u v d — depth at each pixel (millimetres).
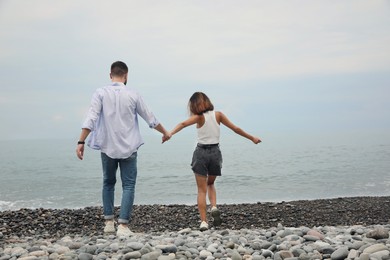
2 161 44281
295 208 10219
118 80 6094
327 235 5121
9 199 17844
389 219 8984
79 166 36656
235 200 15773
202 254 4098
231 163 34625
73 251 4320
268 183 21297
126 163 5941
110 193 6125
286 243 4395
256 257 3975
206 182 6637
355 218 9102
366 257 3666
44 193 19703
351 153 42438
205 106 6465
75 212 9070
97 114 5836
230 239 4809
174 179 24625
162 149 69750
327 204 11070
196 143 6605
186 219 8797
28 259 4047
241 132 6672
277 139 106312
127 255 3969
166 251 4203
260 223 8438
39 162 42344
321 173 25016
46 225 7883
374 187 18500
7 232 7297
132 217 9055
